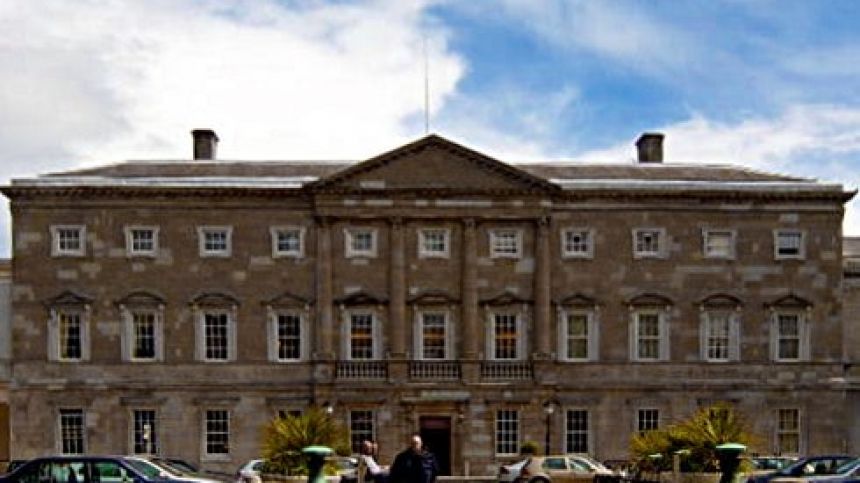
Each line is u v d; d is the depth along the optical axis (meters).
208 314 66.75
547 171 70.88
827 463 44.97
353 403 65.88
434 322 67.25
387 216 66.88
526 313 67.06
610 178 69.88
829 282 67.94
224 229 67.06
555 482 51.72
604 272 67.50
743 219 68.00
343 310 66.81
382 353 66.75
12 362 65.94
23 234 66.44
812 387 67.38
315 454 33.53
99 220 66.69
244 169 70.38
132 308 66.38
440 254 67.25
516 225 67.38
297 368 66.50
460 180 67.25
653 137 74.94
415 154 67.31
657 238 67.81
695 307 67.50
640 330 67.44
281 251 67.12
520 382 66.12
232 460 65.81
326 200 66.75
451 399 65.94
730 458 37.56
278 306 66.69
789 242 68.06
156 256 66.75
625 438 66.62
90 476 36.53
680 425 52.38
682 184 67.81
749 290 67.69
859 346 70.50
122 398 65.94
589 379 66.81
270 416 66.19
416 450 30.27
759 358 67.44
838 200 67.94
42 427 65.75
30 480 36.34
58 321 66.25
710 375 67.25
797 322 67.88
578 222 67.56
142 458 38.88
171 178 67.38
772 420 67.25
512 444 66.12
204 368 66.25
